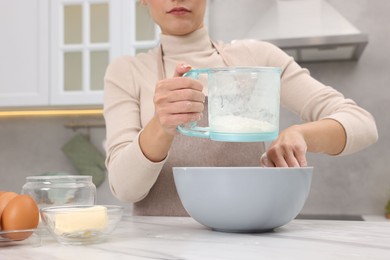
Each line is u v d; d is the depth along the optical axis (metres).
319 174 2.45
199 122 1.23
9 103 2.51
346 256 0.60
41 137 2.85
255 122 0.75
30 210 0.76
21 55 2.49
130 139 1.17
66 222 0.71
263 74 0.75
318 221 0.99
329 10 2.33
